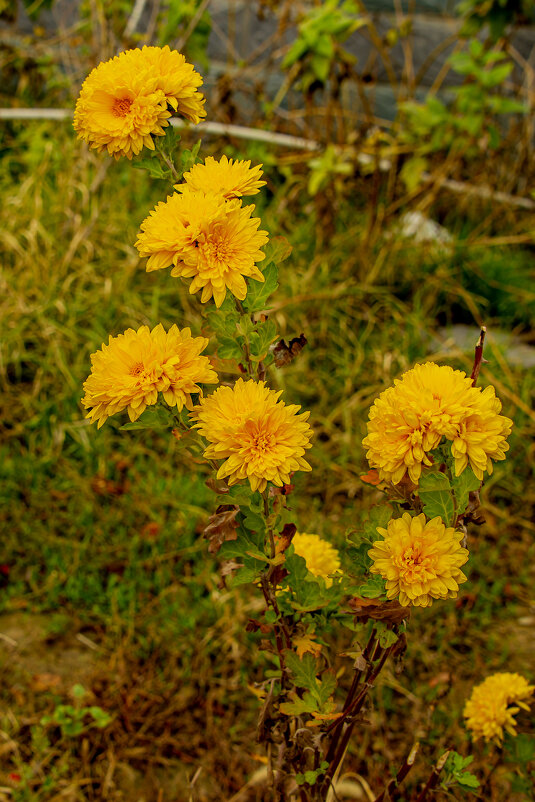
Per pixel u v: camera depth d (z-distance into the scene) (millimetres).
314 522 2521
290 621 1409
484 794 1786
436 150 3646
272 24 4195
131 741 2012
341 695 2104
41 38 4305
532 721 2002
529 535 2613
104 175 3330
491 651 2248
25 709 2074
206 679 2141
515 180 3873
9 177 3756
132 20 3660
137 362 1108
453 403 1040
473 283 3512
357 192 3803
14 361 3002
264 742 1502
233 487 1158
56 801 1893
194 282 1114
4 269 3301
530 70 3850
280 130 4070
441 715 2031
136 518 2580
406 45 3951
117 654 2184
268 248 1219
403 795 1850
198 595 2342
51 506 2600
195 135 3869
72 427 2795
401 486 1163
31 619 2322
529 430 2881
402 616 1182
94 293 3197
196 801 1854
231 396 1104
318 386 3031
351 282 3344
